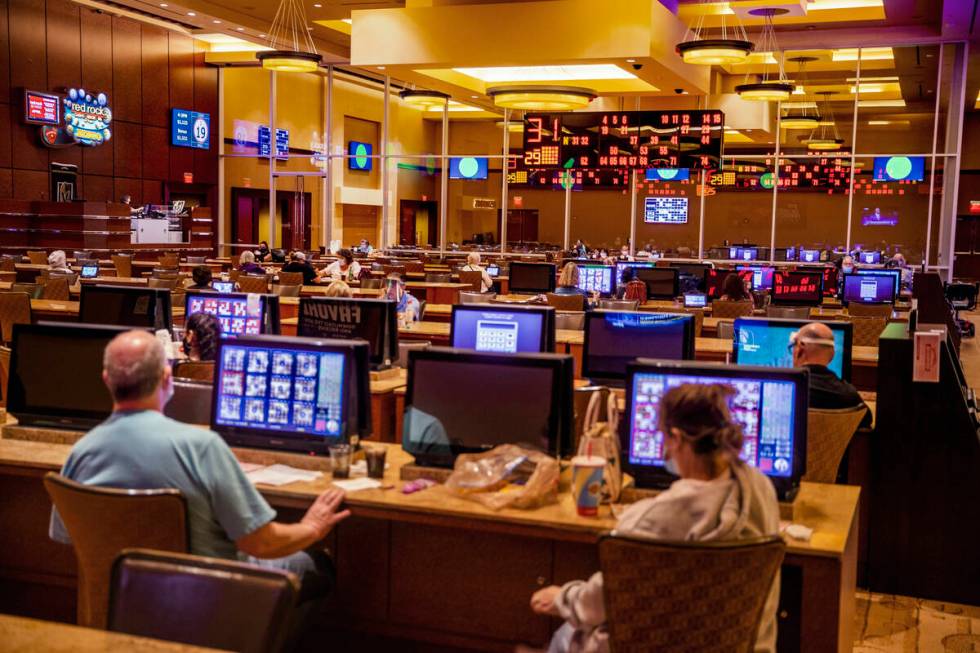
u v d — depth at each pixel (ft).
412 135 95.66
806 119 73.51
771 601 8.23
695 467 7.83
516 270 42.47
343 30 59.98
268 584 5.94
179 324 26.03
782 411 10.19
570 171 54.95
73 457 9.30
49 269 46.42
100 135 69.92
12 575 12.66
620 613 7.53
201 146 79.56
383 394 16.26
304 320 17.78
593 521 9.57
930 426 14.61
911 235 83.51
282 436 11.48
